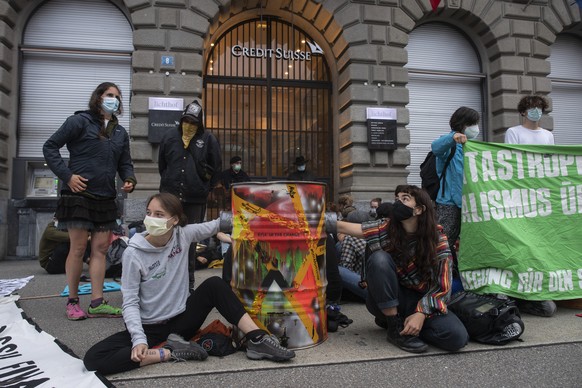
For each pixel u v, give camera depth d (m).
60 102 8.10
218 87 9.09
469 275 3.71
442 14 9.31
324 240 2.93
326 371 2.35
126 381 2.20
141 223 6.66
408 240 2.83
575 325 3.27
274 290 2.69
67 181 3.37
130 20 8.31
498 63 9.35
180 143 4.18
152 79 7.60
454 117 3.97
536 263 3.54
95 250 3.60
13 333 2.88
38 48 7.92
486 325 2.76
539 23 9.43
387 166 8.52
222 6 8.08
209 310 2.69
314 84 9.41
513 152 3.80
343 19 8.52
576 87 10.36
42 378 2.13
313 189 2.82
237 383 2.18
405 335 2.69
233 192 2.87
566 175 3.79
